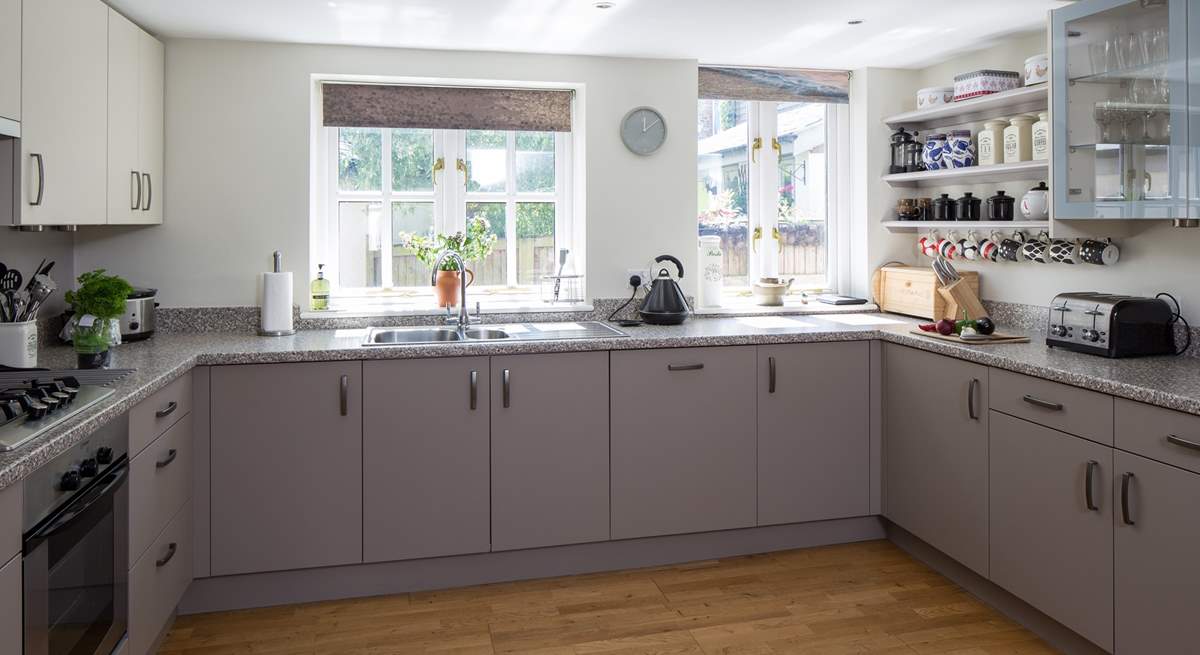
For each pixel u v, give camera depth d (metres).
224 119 3.71
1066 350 3.09
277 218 3.78
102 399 2.19
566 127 4.18
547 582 3.37
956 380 3.20
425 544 3.25
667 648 2.81
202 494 3.05
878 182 4.42
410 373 3.19
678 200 4.22
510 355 3.28
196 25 3.46
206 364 3.04
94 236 3.61
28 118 2.46
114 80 3.10
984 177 3.86
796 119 4.55
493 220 4.23
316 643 2.86
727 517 3.56
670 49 3.96
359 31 3.57
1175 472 2.26
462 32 3.60
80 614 1.96
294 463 3.12
